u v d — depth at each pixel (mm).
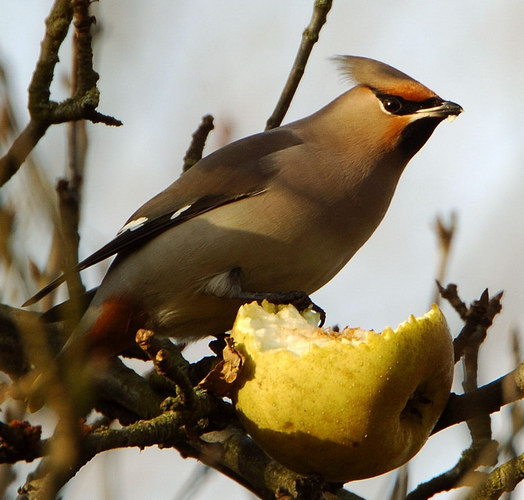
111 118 7879
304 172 9836
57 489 5594
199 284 9727
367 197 9953
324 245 9766
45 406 7355
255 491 8477
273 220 9617
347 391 6000
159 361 6648
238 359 6383
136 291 9867
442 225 8617
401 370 6004
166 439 6754
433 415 6449
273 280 9781
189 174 10219
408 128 10133
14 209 4984
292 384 6102
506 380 6598
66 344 9883
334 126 10203
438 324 6250
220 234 9680
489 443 7227
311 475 6367
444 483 7488
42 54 7734
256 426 6344
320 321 9633
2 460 5707
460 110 10086
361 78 10461
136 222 10078
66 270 5809
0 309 8969
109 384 9031
